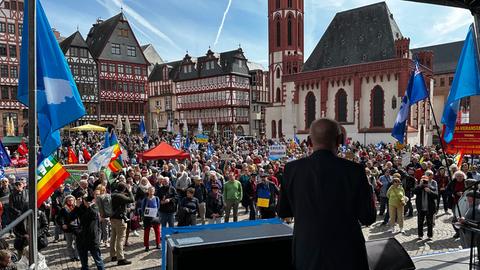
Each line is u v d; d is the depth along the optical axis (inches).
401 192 454.3
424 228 472.4
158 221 406.6
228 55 2482.8
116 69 2324.1
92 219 320.8
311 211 98.1
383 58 1827.0
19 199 380.2
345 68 1881.2
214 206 460.1
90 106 2202.3
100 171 506.9
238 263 121.5
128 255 389.1
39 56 203.8
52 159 315.0
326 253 94.9
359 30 2010.3
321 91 1974.7
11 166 751.7
